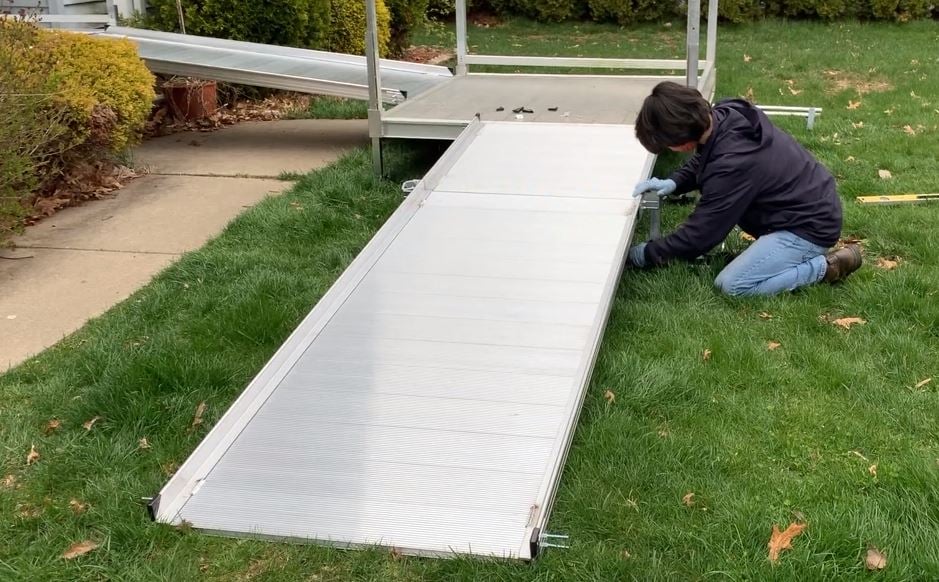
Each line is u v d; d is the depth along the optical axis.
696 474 2.61
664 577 2.19
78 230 4.91
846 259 3.86
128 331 3.59
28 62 4.96
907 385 3.10
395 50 10.91
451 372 2.91
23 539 2.41
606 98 6.34
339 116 7.86
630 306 3.70
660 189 4.03
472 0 14.89
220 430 2.64
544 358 2.97
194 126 7.46
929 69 9.68
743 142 3.64
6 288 4.11
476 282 3.54
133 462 2.74
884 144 6.31
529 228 4.03
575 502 2.47
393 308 3.35
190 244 4.67
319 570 2.23
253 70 6.62
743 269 3.78
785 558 2.25
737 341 3.36
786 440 2.77
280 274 4.06
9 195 4.53
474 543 2.24
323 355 3.05
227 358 3.36
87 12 8.47
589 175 4.62
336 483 2.45
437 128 5.46
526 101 6.23
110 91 5.58
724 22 13.96
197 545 2.32
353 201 5.18
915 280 3.87
